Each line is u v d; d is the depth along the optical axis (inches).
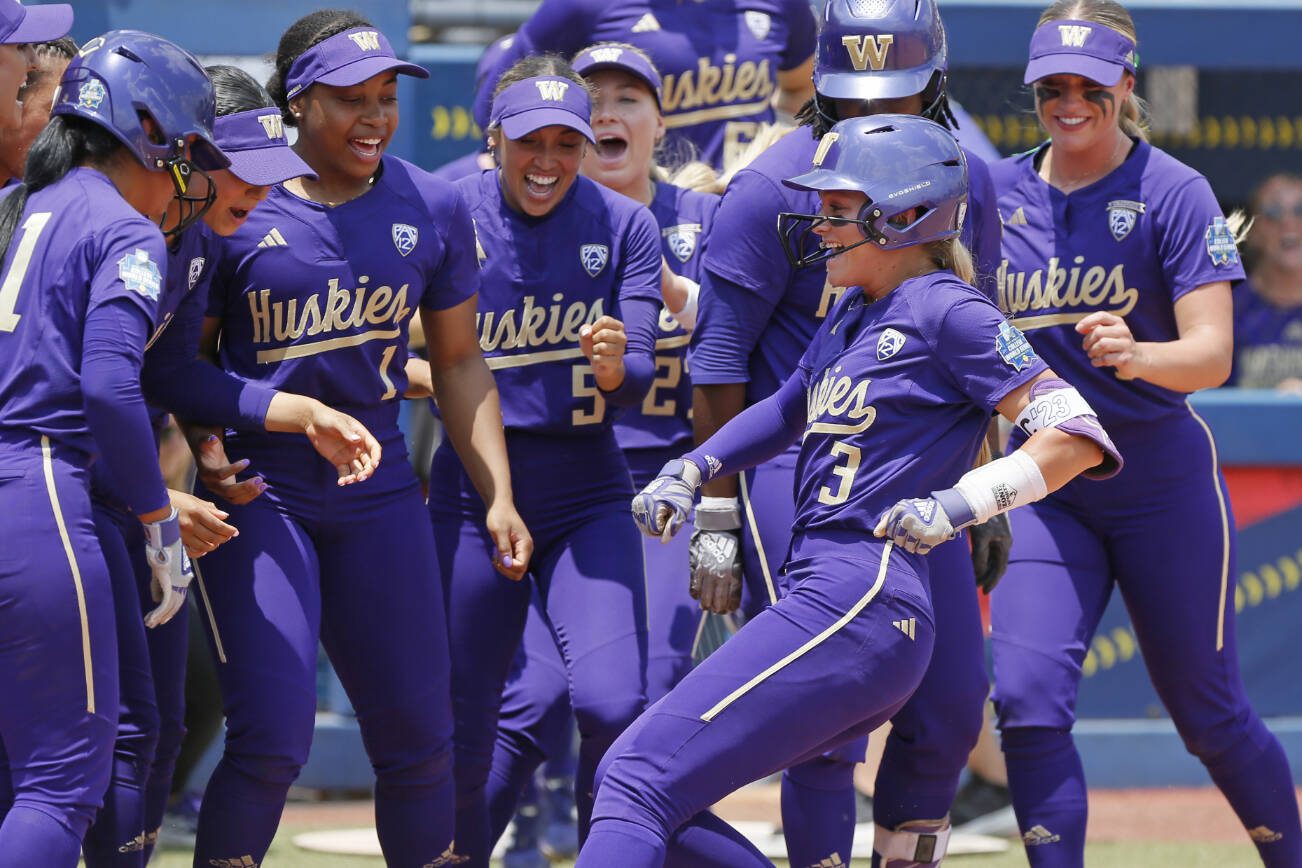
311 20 611.8
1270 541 1082.7
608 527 686.5
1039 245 716.0
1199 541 706.2
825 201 545.6
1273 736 721.0
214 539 578.2
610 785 527.2
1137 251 706.8
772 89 907.4
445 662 635.5
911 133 541.6
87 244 519.8
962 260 555.8
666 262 777.6
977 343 523.2
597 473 695.1
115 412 510.0
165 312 577.0
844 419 539.2
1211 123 1146.7
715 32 888.3
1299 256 1151.0
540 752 719.7
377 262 610.9
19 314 524.4
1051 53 693.9
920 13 613.6
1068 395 518.9
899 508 516.4
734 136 895.1
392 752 629.3
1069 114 697.6
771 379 649.0
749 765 526.6
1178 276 701.3
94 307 513.3
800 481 557.3
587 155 765.3
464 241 642.8
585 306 689.6
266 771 580.1
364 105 605.0
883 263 546.0
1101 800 1067.9
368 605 619.8
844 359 546.0
